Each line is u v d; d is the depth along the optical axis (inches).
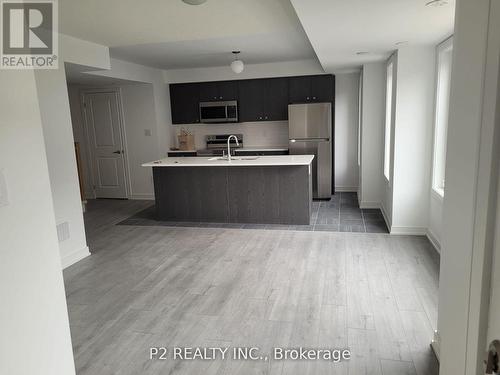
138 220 224.8
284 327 104.7
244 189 207.6
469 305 41.2
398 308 112.8
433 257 151.0
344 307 114.1
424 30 130.0
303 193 199.8
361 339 98.3
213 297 123.3
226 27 149.0
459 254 46.9
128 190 289.7
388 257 152.3
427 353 92.0
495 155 34.3
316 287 127.6
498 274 34.2
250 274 140.0
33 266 54.1
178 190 217.3
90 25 141.7
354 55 186.1
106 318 112.5
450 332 50.6
